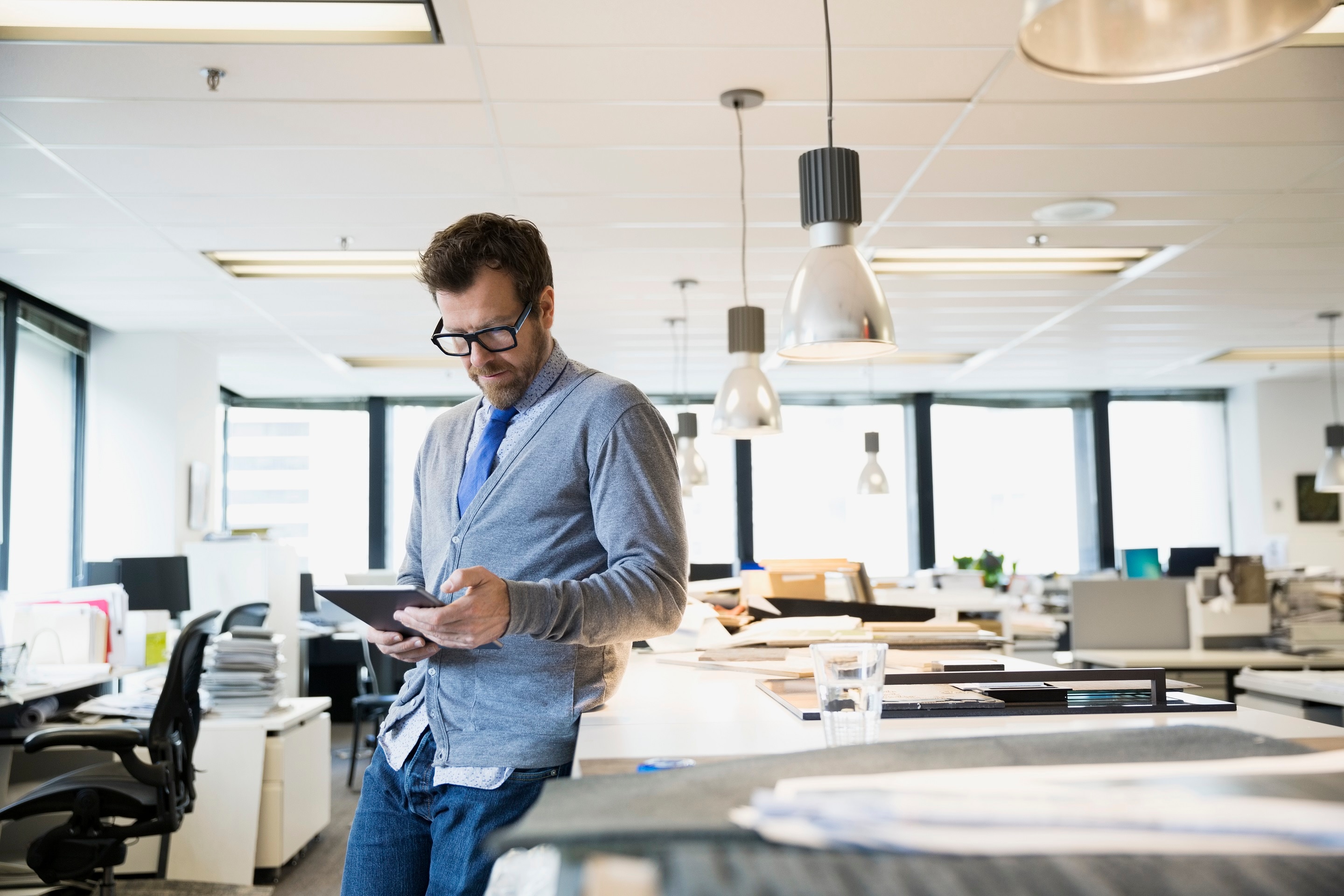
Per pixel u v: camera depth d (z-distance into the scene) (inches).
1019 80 125.7
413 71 121.2
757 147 145.5
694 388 367.2
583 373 59.1
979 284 223.0
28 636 160.2
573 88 126.3
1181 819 16.2
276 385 342.3
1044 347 297.4
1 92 124.6
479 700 54.9
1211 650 190.4
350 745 261.0
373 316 243.1
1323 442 368.2
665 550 54.9
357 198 163.5
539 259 57.1
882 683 44.5
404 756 58.5
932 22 111.8
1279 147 148.0
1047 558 387.2
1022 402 392.5
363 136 139.6
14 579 212.7
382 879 58.5
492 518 57.1
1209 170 156.8
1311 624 188.4
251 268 206.1
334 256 199.0
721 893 15.4
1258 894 15.0
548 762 53.7
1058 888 15.2
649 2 107.2
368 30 113.8
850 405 391.9
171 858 146.7
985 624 218.8
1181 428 389.7
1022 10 109.5
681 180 158.7
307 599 299.4
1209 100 132.0
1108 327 269.7
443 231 56.1
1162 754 23.1
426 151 145.2
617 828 17.0
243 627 156.3
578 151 146.2
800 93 128.6
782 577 126.3
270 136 139.2
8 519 207.3
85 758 153.6
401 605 49.9
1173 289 229.3
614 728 54.9
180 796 120.8
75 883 117.0
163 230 177.3
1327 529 367.6
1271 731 48.4
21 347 219.8
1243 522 378.6
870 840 16.1
